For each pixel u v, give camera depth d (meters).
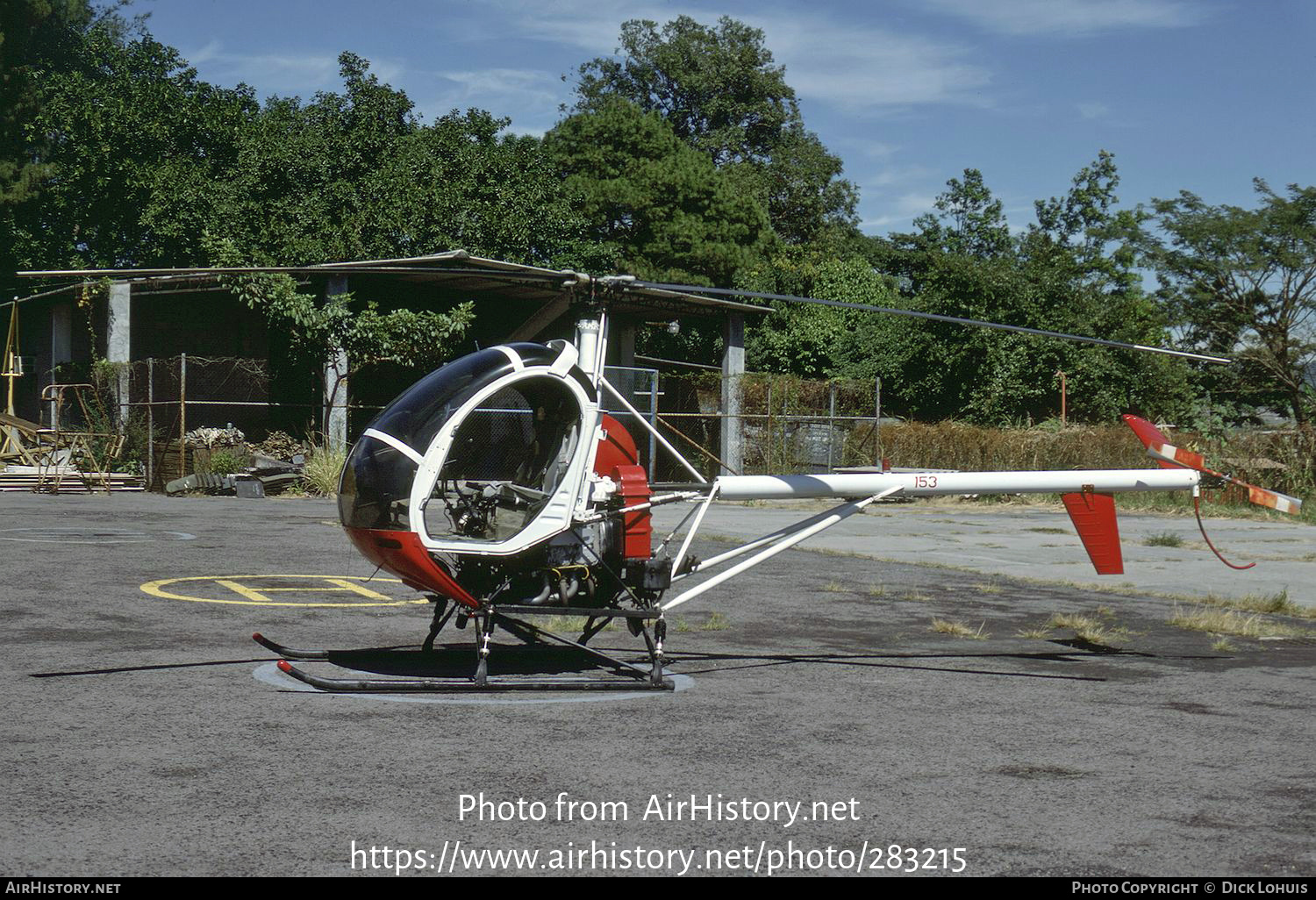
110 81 43.16
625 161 49.72
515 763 5.32
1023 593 12.23
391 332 25.48
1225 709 6.92
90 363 28.39
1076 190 62.66
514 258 36.12
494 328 31.91
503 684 6.86
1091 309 41.31
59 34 45.41
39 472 23.89
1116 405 40.28
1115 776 5.36
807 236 60.19
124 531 15.69
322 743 5.57
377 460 6.78
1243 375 46.69
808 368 47.75
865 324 47.47
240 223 34.28
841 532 18.98
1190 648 9.17
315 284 26.98
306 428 28.41
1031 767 5.50
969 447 28.98
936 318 6.79
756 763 5.42
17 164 38.66
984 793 5.05
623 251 48.41
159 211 35.53
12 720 5.88
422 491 6.68
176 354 27.67
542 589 7.03
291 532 16.31
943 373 41.94
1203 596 12.29
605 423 7.43
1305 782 5.35
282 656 7.65
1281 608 11.43
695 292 6.61
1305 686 7.71
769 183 58.81
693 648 8.55
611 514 7.05
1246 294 47.22
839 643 8.96
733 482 7.60
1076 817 4.75
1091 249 60.78
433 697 6.66
